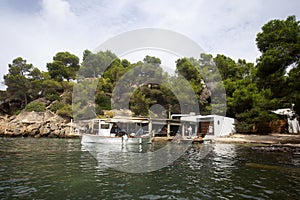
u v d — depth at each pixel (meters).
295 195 4.75
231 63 32.06
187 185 5.49
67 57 42.59
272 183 5.69
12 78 36.34
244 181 5.87
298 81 14.18
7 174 6.51
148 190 5.08
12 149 13.43
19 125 28.36
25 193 4.80
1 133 27.64
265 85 18.55
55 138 25.44
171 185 5.48
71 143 18.23
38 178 6.06
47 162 8.59
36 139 23.38
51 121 28.16
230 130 23.58
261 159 9.55
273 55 15.95
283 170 7.29
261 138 19.56
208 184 5.58
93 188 5.19
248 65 33.28
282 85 16.08
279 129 25.56
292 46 14.97
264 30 19.11
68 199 4.46
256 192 4.95
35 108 31.36
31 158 9.67
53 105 31.72
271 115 24.34
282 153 11.60
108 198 4.54
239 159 9.61
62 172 6.80
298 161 9.03
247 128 23.19
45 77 38.06
